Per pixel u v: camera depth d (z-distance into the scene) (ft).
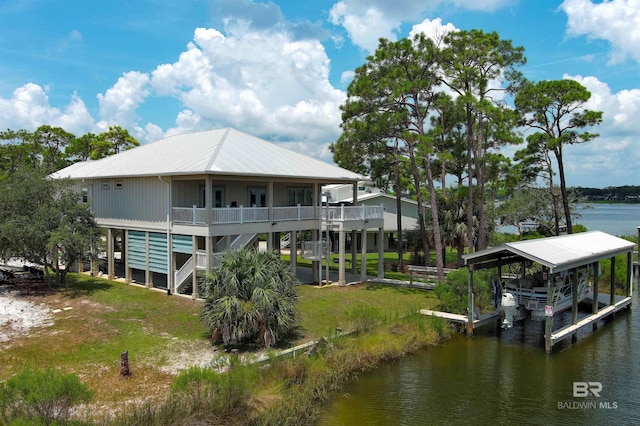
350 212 76.59
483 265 55.72
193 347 46.47
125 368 39.40
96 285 72.84
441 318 56.80
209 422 31.53
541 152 103.14
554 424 34.88
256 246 70.64
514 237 113.70
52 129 179.01
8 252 66.80
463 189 96.53
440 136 99.71
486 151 93.30
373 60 78.23
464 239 95.20
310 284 77.51
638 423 35.01
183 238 65.82
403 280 82.43
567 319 62.80
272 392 37.42
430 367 45.85
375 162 92.99
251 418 33.09
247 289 47.39
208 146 73.72
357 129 77.56
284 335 50.06
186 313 57.57
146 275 71.41
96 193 80.43
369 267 100.73
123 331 50.98
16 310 58.59
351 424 34.60
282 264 51.98
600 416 36.09
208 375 34.45
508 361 47.42
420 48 78.54
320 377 41.01
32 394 27.86
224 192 73.46
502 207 120.26
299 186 85.15
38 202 69.77
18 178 71.15
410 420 35.37
